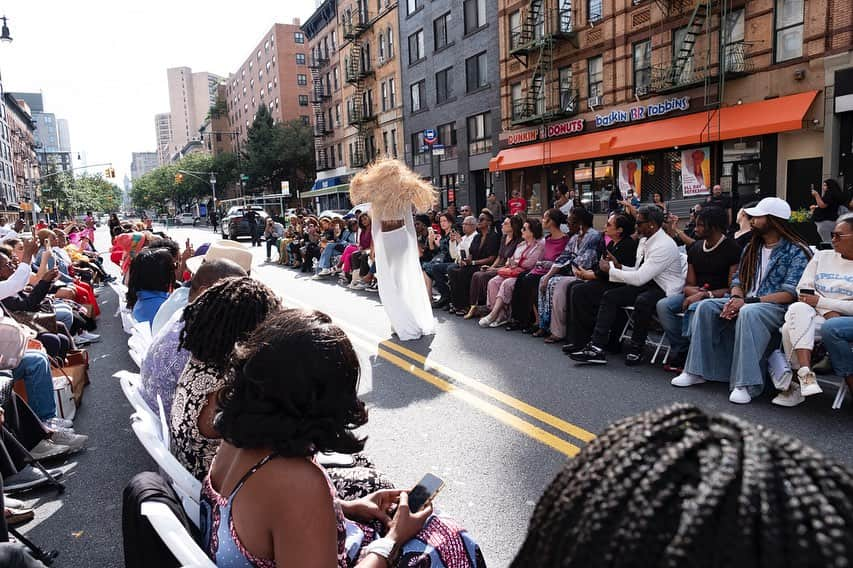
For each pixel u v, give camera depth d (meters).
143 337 4.74
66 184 85.38
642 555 0.53
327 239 16.53
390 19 36.56
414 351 7.36
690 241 7.72
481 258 9.75
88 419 5.47
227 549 1.67
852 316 4.65
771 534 0.50
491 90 28.28
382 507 2.33
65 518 3.71
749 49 17.84
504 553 3.09
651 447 0.63
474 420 4.91
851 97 15.49
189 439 2.46
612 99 22.34
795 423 4.54
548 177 25.66
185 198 101.00
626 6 21.33
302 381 1.63
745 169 18.27
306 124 61.03
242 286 2.53
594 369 6.23
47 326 6.19
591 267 7.20
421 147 34.81
